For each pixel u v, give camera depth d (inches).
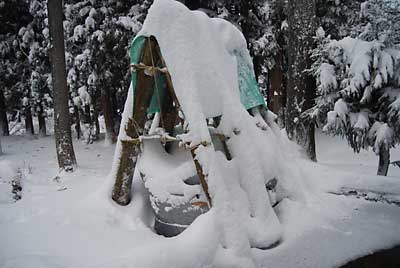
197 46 145.8
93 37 438.9
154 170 154.7
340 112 230.8
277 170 159.0
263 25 479.8
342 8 458.3
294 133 290.0
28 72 601.9
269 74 582.6
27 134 655.8
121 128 163.0
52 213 169.6
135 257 113.1
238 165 143.4
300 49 284.8
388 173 302.4
